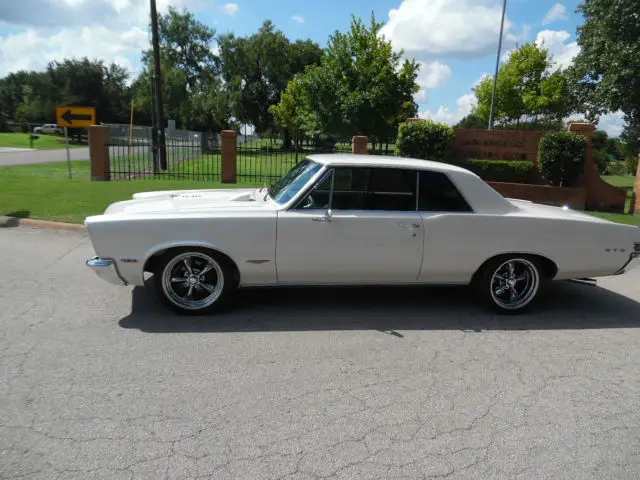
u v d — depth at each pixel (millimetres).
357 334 4516
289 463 2676
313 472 2611
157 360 3822
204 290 4855
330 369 3799
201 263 4770
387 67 25922
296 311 5031
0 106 80500
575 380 3803
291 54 54719
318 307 5176
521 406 3383
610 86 17016
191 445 2793
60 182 12742
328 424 3059
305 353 4062
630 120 20203
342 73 26578
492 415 3252
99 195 10828
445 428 3076
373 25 26078
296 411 3188
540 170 13180
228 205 4902
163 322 4598
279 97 54688
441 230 4836
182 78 50938
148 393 3330
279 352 4059
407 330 4672
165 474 2547
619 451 2924
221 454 2727
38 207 9430
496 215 4941
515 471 2705
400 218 4762
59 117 13609
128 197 10688
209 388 3432
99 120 66500
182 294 4812
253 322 4684
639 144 26156
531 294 5219
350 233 4691
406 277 4957
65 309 4844
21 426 2906
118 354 3904
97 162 13695
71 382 3439
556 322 5078
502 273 5211
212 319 4715
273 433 2941
